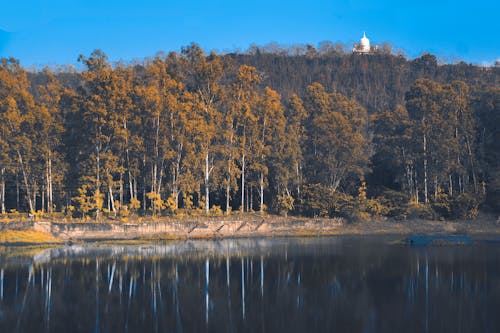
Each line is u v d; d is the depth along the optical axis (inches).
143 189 3831.2
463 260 2356.1
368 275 2028.8
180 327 1402.6
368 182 4439.0
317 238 3324.3
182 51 3873.0
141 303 1626.5
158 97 3440.0
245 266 2215.8
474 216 3791.8
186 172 3587.6
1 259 2370.8
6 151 3280.0
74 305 1604.3
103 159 3385.8
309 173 4158.5
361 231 3597.4
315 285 1861.5
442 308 1565.0
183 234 3314.5
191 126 3444.9
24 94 3447.3
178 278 1972.2
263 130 3843.5
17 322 1440.7
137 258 2421.3
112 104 3341.5
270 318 1475.1
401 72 7741.1
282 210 3794.3
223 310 1551.4
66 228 3090.6
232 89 3841.0
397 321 1443.2
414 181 4229.8
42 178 3449.8
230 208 3818.9
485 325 1405.0
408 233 3560.5
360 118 4212.6
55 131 3380.9
